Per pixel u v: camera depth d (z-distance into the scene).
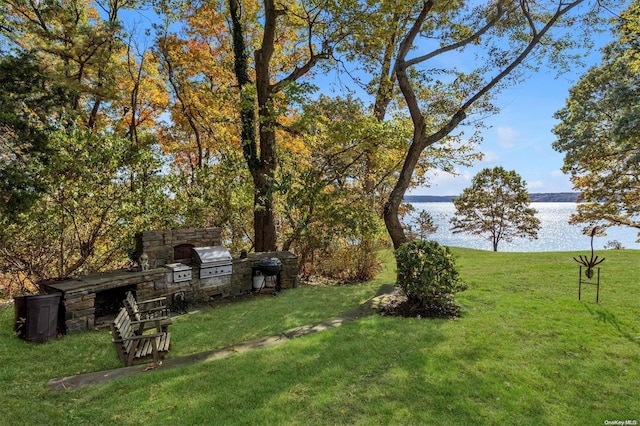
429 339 4.77
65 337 5.34
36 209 7.25
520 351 4.36
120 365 4.37
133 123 14.85
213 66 15.37
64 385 3.77
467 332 5.02
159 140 16.88
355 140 10.94
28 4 11.87
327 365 4.05
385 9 9.91
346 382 3.65
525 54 9.23
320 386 3.57
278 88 11.68
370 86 11.56
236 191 10.81
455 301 6.64
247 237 12.61
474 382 3.62
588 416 3.08
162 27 14.64
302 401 3.29
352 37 11.09
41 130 7.43
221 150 13.09
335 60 11.83
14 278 8.42
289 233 11.37
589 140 17.44
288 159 11.43
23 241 7.68
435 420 3.00
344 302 7.48
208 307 7.26
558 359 4.14
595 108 16.92
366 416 3.05
